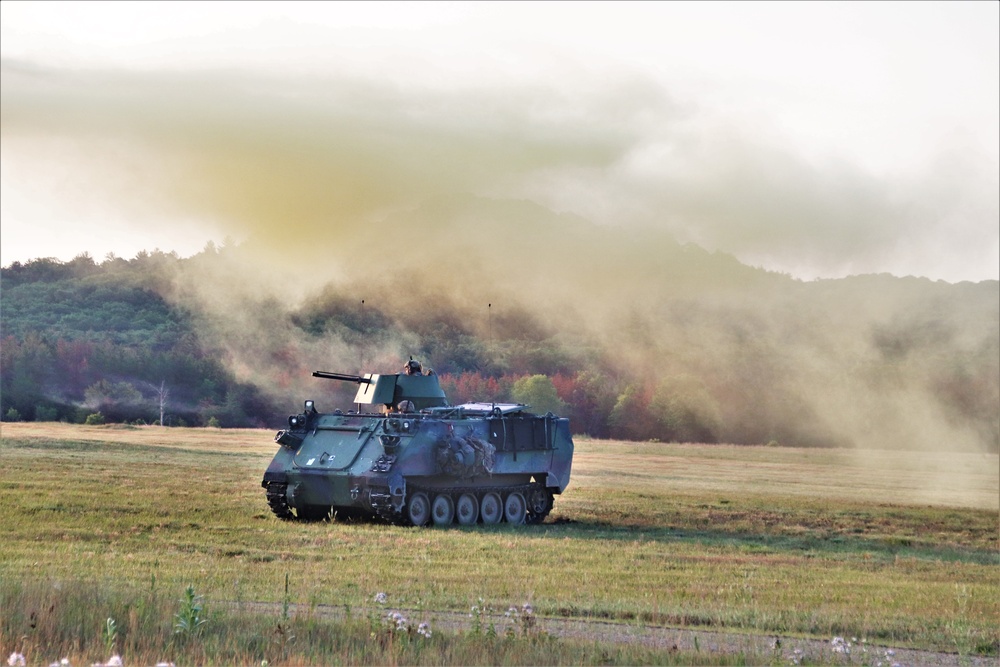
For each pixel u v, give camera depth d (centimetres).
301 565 2459
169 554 2541
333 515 3456
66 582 1850
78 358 13050
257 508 3706
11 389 11956
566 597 2148
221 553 2627
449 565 2553
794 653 1667
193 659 1478
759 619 1980
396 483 3391
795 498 5084
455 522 3603
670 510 4191
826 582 2575
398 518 3438
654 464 7794
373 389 3872
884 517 4366
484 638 1639
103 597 1742
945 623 2039
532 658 1560
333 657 1515
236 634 1581
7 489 3709
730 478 6569
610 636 1800
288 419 3703
